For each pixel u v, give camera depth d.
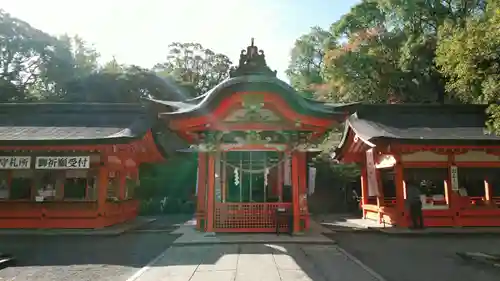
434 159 17.48
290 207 14.02
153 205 27.33
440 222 16.89
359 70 31.41
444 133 17.31
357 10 34.41
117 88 34.78
